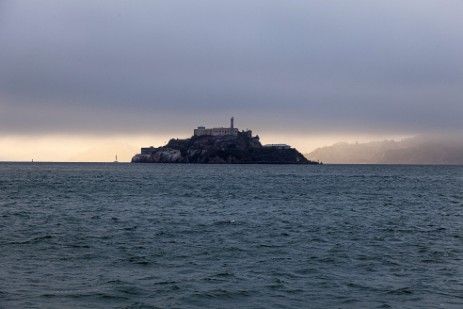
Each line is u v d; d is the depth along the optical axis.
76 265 27.44
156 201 72.06
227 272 26.03
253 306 20.58
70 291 22.16
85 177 156.00
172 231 41.31
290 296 21.89
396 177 177.62
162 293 22.12
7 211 56.28
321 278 24.94
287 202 72.06
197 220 49.56
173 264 27.98
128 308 20.11
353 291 22.67
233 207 63.91
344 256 30.58
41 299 21.00
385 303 20.95
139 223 46.62
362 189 106.00
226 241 36.22
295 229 43.00
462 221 49.69
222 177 167.50
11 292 21.84
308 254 31.20
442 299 21.48
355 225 45.91
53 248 32.62
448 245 34.81
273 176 180.62
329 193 92.38
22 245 33.62
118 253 31.11
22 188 99.50
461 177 182.62
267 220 49.88
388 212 58.62
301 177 172.50
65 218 50.12
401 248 33.53
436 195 88.69
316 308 20.34
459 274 25.83
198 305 20.64
